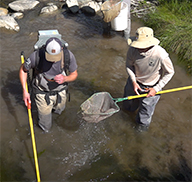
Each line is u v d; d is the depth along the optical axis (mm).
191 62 5551
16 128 3973
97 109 3658
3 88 4695
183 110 4426
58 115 4223
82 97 4625
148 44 3051
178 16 7016
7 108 4293
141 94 3568
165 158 3662
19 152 3641
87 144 3832
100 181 3352
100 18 7324
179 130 4078
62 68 3266
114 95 4707
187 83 5016
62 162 3564
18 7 7348
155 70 3312
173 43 6023
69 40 6191
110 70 5324
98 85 4918
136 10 7621
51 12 7387
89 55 5730
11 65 5262
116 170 3490
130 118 4242
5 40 6027
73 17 7254
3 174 3348
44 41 3900
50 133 3934
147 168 3525
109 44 6172
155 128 4098
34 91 3453
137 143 3869
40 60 3127
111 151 3748
